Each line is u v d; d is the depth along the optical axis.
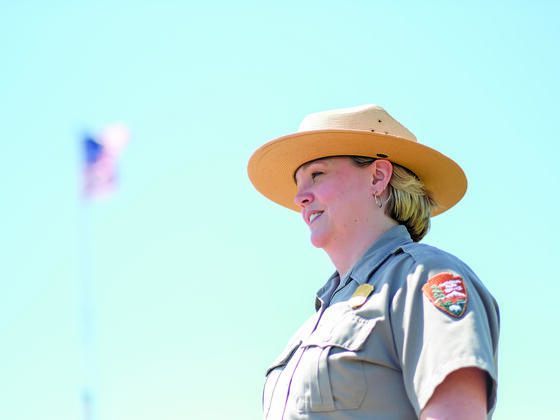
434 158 6.61
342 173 6.51
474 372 4.84
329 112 6.79
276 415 5.57
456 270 5.33
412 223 6.55
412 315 5.20
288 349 5.98
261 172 7.47
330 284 6.45
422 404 4.86
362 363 5.29
